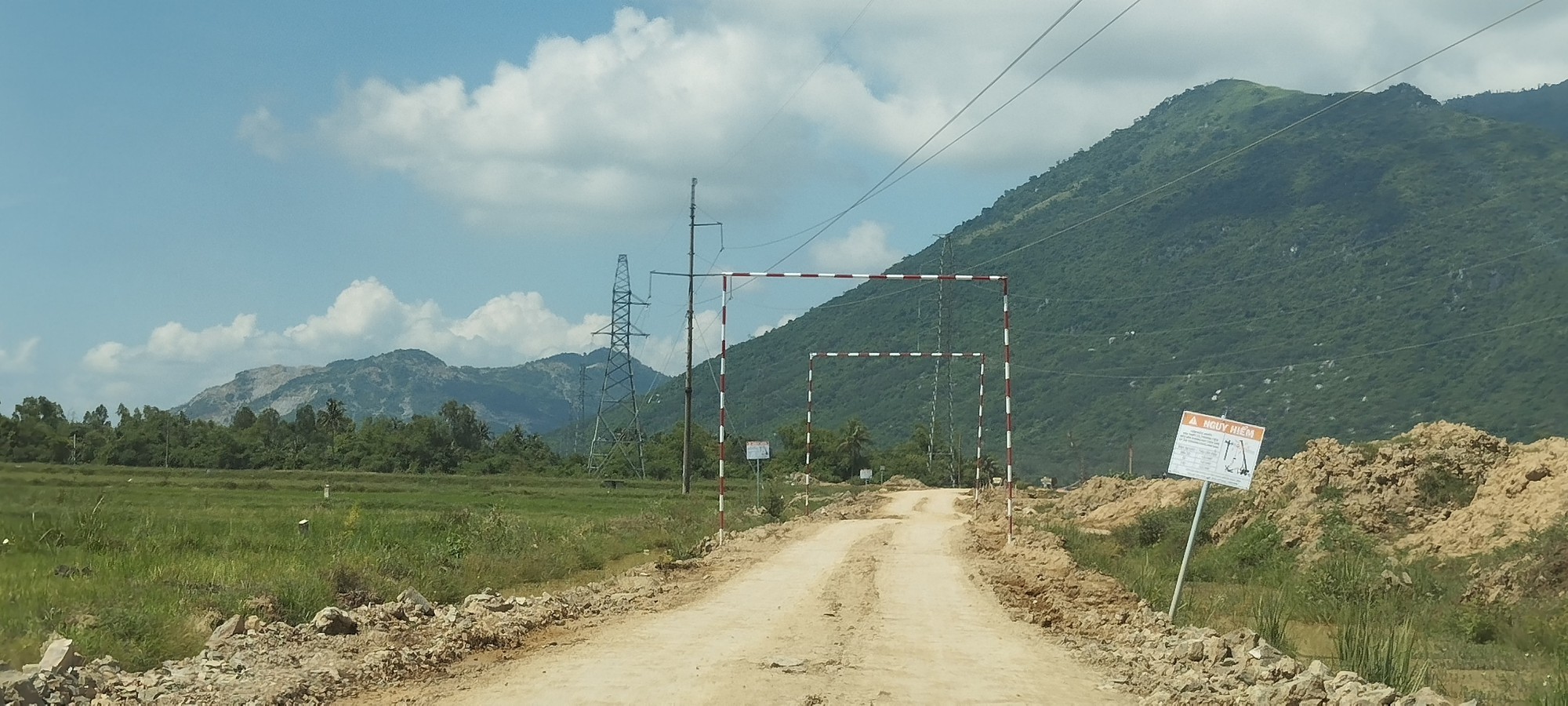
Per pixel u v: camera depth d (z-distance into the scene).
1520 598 21.14
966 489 102.56
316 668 12.70
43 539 26.09
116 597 16.92
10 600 16.50
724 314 35.12
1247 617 19.09
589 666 13.62
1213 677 12.97
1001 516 49.31
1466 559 25.73
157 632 14.01
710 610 19.36
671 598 21.17
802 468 124.75
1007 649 15.74
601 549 33.06
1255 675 12.66
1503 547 25.58
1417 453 33.16
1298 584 25.16
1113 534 44.44
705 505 61.81
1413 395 88.44
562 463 122.88
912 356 50.44
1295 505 33.97
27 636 13.70
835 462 129.25
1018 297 158.88
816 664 13.95
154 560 23.58
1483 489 30.06
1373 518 31.64
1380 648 14.00
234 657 13.15
